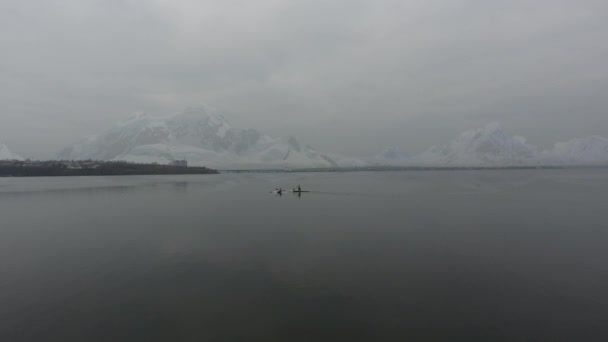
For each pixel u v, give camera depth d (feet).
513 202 211.20
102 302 64.23
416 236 115.24
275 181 534.78
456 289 69.62
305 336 52.75
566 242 106.83
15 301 65.10
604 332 54.19
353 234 118.21
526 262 86.84
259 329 54.60
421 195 263.29
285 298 65.26
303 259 88.84
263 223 140.05
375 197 250.37
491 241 108.27
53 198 246.47
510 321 57.36
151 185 405.18
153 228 130.21
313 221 144.87
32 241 110.11
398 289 69.41
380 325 55.67
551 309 61.52
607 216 156.04
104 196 263.49
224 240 110.11
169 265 84.89
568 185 368.07
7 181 491.72
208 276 77.00
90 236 116.67
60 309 61.77
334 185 412.16
